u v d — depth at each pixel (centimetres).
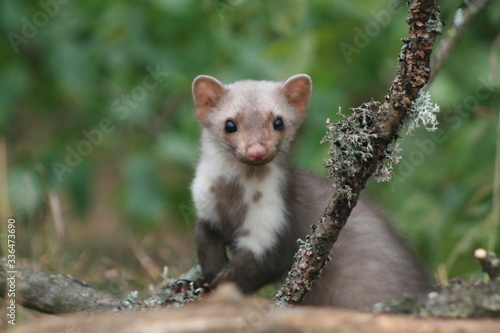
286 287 665
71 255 1080
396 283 837
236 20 1248
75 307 702
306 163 1164
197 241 882
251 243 844
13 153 1285
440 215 1163
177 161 1195
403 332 531
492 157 1147
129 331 532
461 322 545
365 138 601
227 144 880
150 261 1059
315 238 648
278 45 1139
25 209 1113
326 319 541
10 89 1223
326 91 1185
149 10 1178
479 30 1219
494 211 985
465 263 1034
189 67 1194
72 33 1215
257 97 909
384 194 1255
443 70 1189
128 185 1224
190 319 532
